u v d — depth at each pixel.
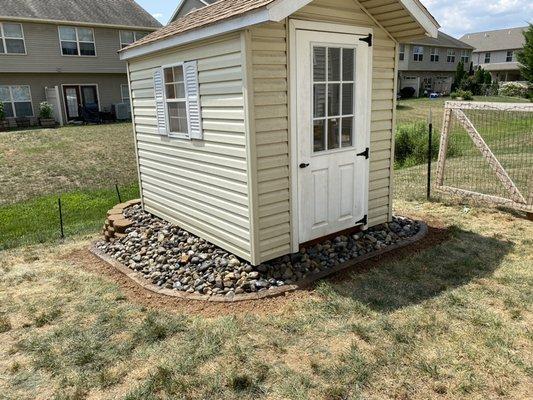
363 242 5.06
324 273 4.34
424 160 11.18
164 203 5.91
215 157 4.56
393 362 2.94
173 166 5.50
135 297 4.14
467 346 3.08
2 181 10.06
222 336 3.32
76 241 6.06
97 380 2.90
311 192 4.55
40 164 11.84
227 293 4.05
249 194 4.11
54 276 4.76
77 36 22.16
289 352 3.11
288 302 3.82
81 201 8.34
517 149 10.70
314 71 4.31
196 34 4.21
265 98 3.96
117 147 14.37
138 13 25.62
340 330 3.36
